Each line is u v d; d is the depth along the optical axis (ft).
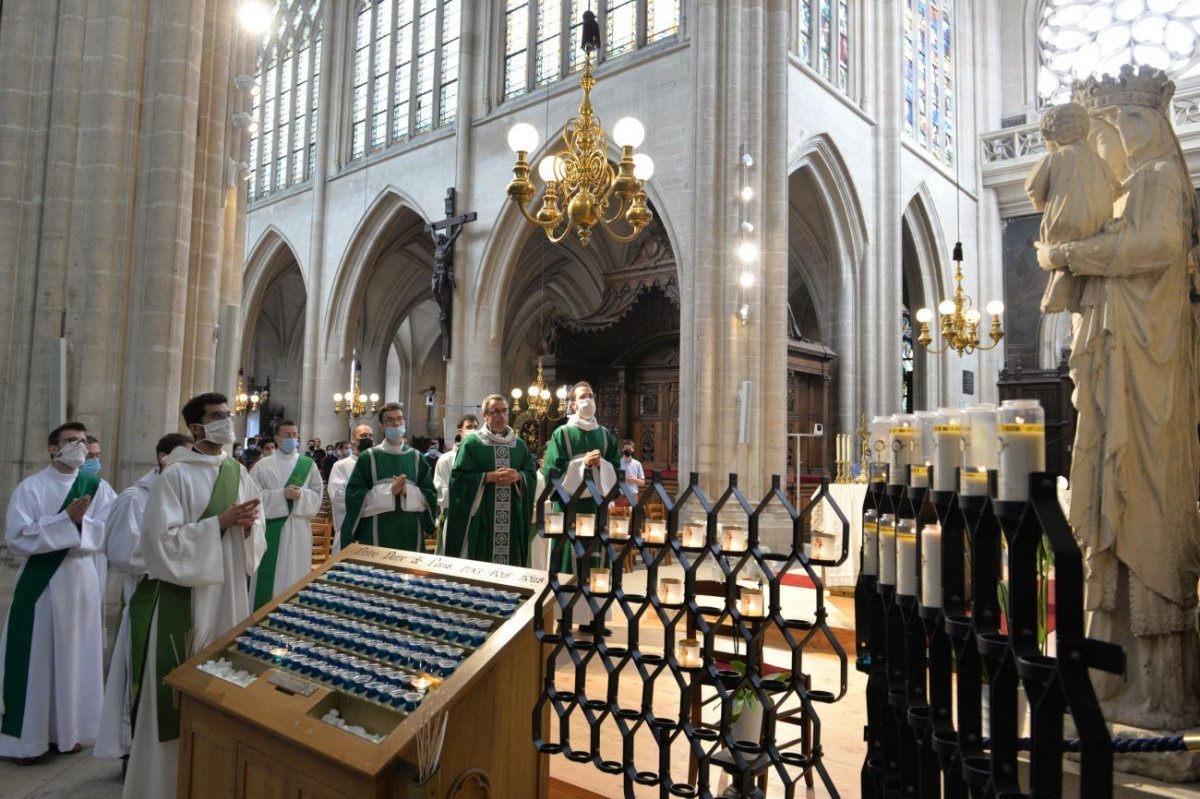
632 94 57.21
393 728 9.36
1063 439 62.90
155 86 22.86
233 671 11.43
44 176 22.38
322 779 9.37
